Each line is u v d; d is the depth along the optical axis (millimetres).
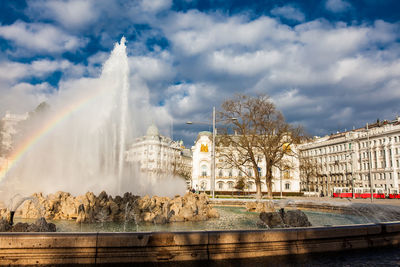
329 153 114062
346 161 104500
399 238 9797
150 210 17281
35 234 7117
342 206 22609
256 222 16656
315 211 24906
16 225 11086
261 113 42594
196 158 101500
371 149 95000
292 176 94188
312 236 8539
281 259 7988
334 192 73438
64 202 17688
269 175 43438
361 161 99000
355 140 101375
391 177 86375
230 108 43219
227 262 7609
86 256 7180
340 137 108750
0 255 6930
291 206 27094
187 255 7586
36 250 7051
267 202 24672
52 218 17125
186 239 7590
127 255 7301
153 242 7430
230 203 29234
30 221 16094
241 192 85375
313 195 81312
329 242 8734
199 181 99938
